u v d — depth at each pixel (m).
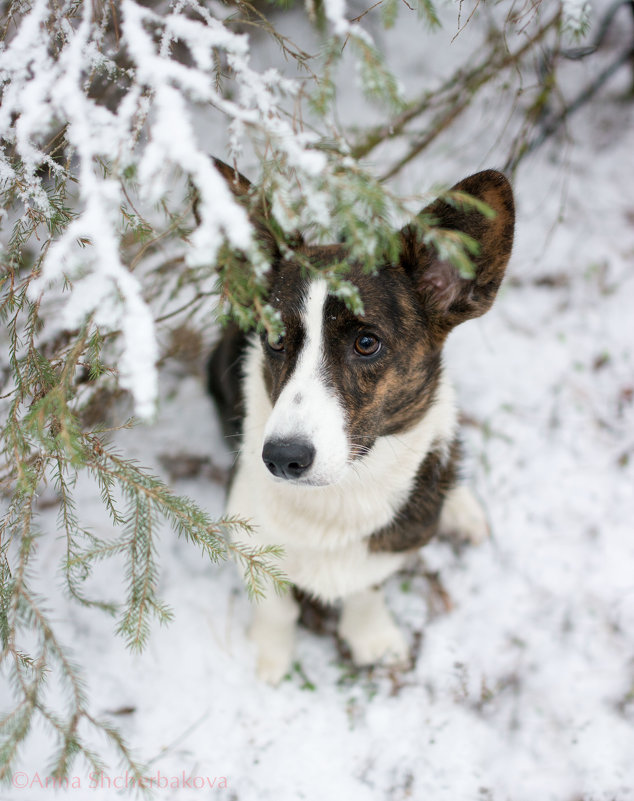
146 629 2.23
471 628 3.43
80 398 2.96
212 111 4.16
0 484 2.45
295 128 2.16
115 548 2.30
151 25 2.70
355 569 2.90
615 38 4.68
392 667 3.30
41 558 3.29
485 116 4.59
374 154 4.36
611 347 4.19
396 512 2.82
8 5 2.64
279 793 2.96
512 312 4.31
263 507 2.76
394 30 4.71
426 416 2.73
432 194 1.86
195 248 1.69
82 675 3.00
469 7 3.71
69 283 2.17
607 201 4.61
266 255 2.21
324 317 2.31
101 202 1.74
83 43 1.91
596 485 3.80
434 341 2.62
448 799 2.99
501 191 2.23
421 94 4.36
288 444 2.13
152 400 1.74
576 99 4.64
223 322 1.92
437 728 3.15
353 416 2.36
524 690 3.25
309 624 3.48
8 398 2.91
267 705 3.17
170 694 3.13
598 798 2.99
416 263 2.46
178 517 2.18
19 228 2.21
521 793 3.01
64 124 2.41
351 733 3.13
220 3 2.75
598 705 3.21
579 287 4.37
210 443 3.84
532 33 3.84
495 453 3.90
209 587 3.43
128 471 2.19
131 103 1.87
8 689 2.88
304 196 1.93
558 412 4.01
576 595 3.50
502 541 3.67
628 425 3.97
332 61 1.93
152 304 3.58
